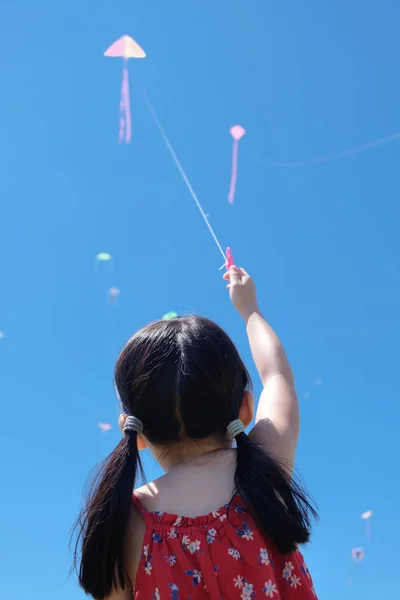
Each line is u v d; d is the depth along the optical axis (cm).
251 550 110
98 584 116
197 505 114
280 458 124
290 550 113
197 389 117
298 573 115
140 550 115
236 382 123
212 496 115
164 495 117
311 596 114
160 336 122
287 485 117
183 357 119
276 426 127
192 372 118
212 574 108
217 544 110
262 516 112
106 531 114
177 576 109
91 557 116
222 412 119
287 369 139
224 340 125
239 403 124
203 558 109
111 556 115
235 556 109
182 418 118
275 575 114
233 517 112
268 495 113
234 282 154
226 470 118
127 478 116
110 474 117
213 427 119
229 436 124
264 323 147
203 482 116
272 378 137
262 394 135
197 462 119
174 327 124
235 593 107
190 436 119
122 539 115
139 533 116
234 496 114
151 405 118
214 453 121
